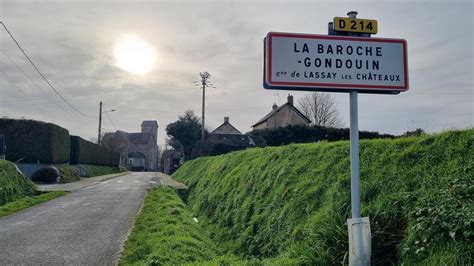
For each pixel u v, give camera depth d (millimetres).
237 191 11984
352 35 5172
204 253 7508
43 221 11000
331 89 5055
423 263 4465
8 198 15484
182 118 49594
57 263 6672
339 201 6641
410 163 6395
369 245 4777
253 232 8758
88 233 9258
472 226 4344
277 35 5000
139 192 19891
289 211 7891
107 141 72312
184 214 12195
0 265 6539
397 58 5172
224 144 41750
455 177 5469
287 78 4957
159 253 6926
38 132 28312
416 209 5262
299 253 5926
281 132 42219
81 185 24266
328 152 8695
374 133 28219
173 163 54969
